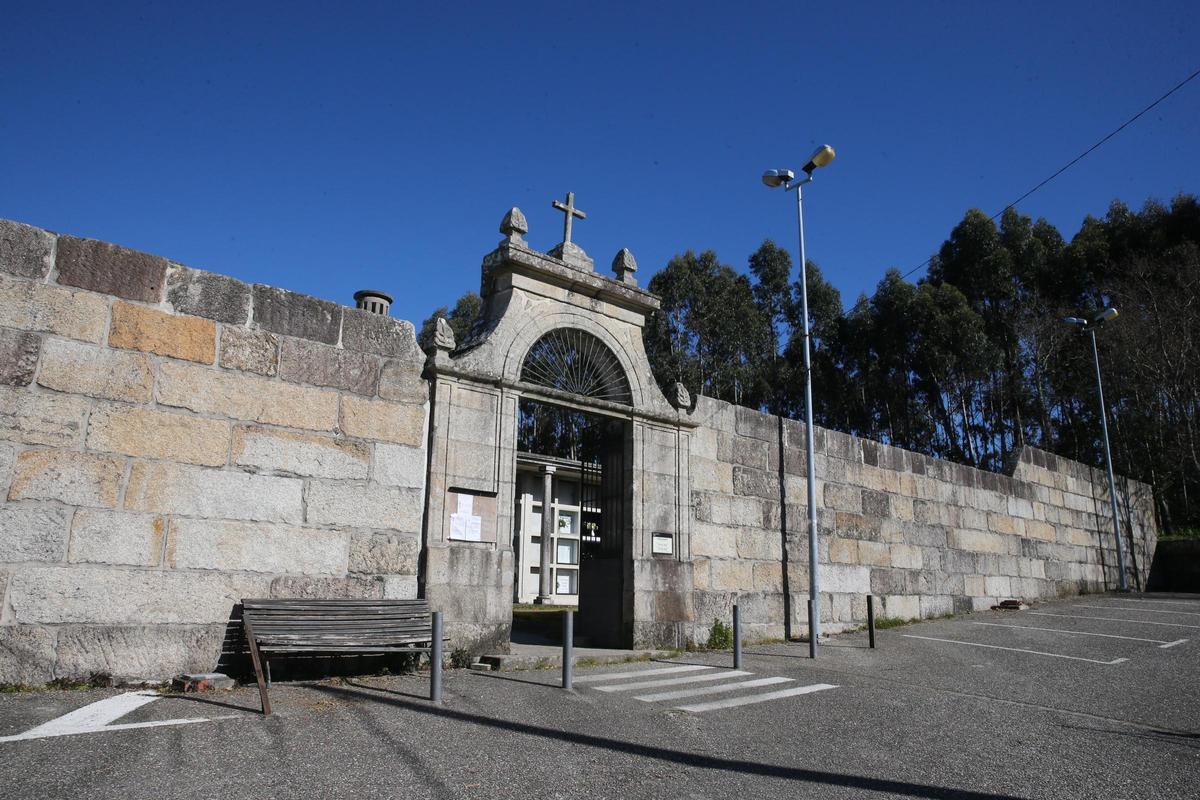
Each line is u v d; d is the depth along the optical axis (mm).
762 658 10914
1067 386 31891
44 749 4871
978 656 11383
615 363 11797
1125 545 24578
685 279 34156
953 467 18172
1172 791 5121
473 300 36031
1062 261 33156
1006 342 33406
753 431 13594
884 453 16328
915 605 16141
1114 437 30656
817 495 14578
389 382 9305
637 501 11586
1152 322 28750
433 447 9461
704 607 12180
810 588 13422
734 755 5605
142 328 7684
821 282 39156
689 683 8656
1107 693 8711
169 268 7961
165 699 6586
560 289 11250
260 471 8180
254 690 7172
